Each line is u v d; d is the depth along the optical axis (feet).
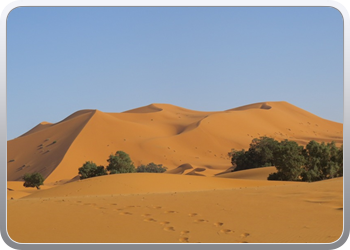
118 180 112.78
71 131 508.94
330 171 186.91
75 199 57.57
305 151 198.80
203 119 581.12
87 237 37.73
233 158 308.60
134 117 630.33
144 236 37.86
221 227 40.73
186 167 407.64
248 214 45.73
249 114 641.40
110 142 491.31
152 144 501.97
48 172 421.59
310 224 41.50
